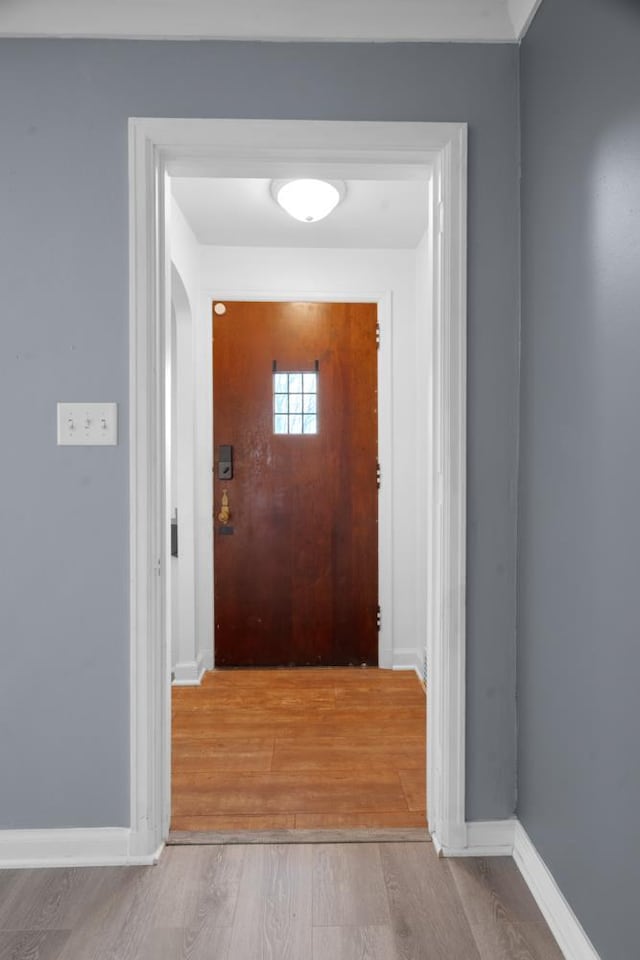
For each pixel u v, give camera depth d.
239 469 3.11
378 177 1.77
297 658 3.14
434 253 1.70
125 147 1.59
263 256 3.07
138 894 1.50
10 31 1.56
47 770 1.62
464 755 1.64
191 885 1.53
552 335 1.42
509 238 1.63
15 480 1.61
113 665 1.62
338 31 1.58
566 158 1.34
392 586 3.13
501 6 1.59
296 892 1.50
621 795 1.12
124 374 1.60
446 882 1.54
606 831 1.18
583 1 1.25
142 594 1.60
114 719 1.62
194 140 1.59
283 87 1.60
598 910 1.21
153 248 1.60
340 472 3.13
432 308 1.71
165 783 1.70
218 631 3.12
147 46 1.59
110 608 1.62
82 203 1.59
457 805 1.64
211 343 3.08
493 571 1.65
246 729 2.45
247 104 1.60
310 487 3.12
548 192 1.44
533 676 1.54
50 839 1.62
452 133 1.60
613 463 1.15
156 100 1.59
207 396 3.09
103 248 1.59
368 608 3.14
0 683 1.62
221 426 3.10
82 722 1.62
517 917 1.43
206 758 2.20
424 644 2.98
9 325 1.59
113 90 1.59
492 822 1.66
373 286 3.10
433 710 1.72
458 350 1.61
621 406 1.12
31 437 1.60
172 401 2.99
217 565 3.12
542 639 1.48
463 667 1.63
